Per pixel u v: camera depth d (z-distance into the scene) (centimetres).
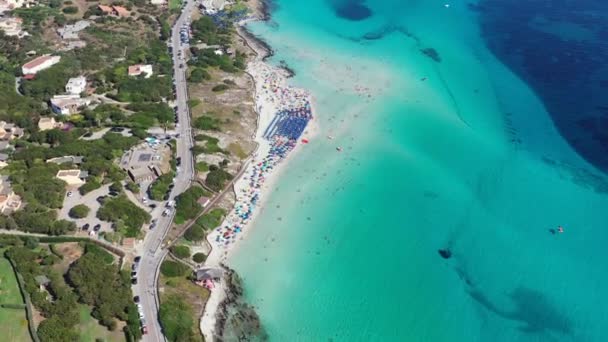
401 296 12131
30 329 10019
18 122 16538
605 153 17700
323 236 13750
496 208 14975
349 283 12406
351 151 17300
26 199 13100
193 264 12506
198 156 15888
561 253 13500
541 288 12481
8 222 12338
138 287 11531
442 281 12538
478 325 11519
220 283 12150
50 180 13725
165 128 17225
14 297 10681
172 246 12688
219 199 14650
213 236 13500
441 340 11188
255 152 16938
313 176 16000
